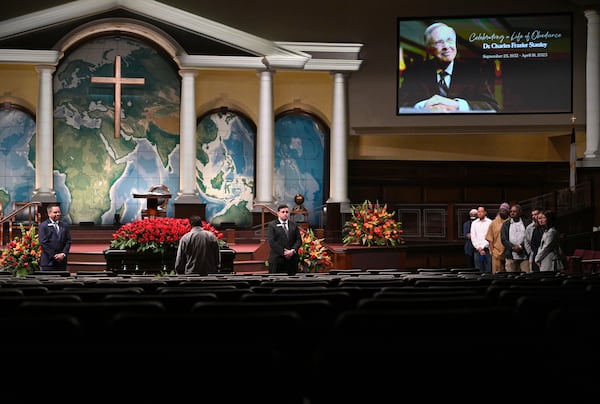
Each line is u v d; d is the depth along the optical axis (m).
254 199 22.91
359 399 2.39
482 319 3.28
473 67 22.58
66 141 22.19
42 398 2.29
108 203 22.39
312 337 3.51
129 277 8.34
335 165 22.98
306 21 23.22
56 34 21.30
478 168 24.72
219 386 2.30
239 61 22.16
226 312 3.81
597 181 21.52
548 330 3.22
